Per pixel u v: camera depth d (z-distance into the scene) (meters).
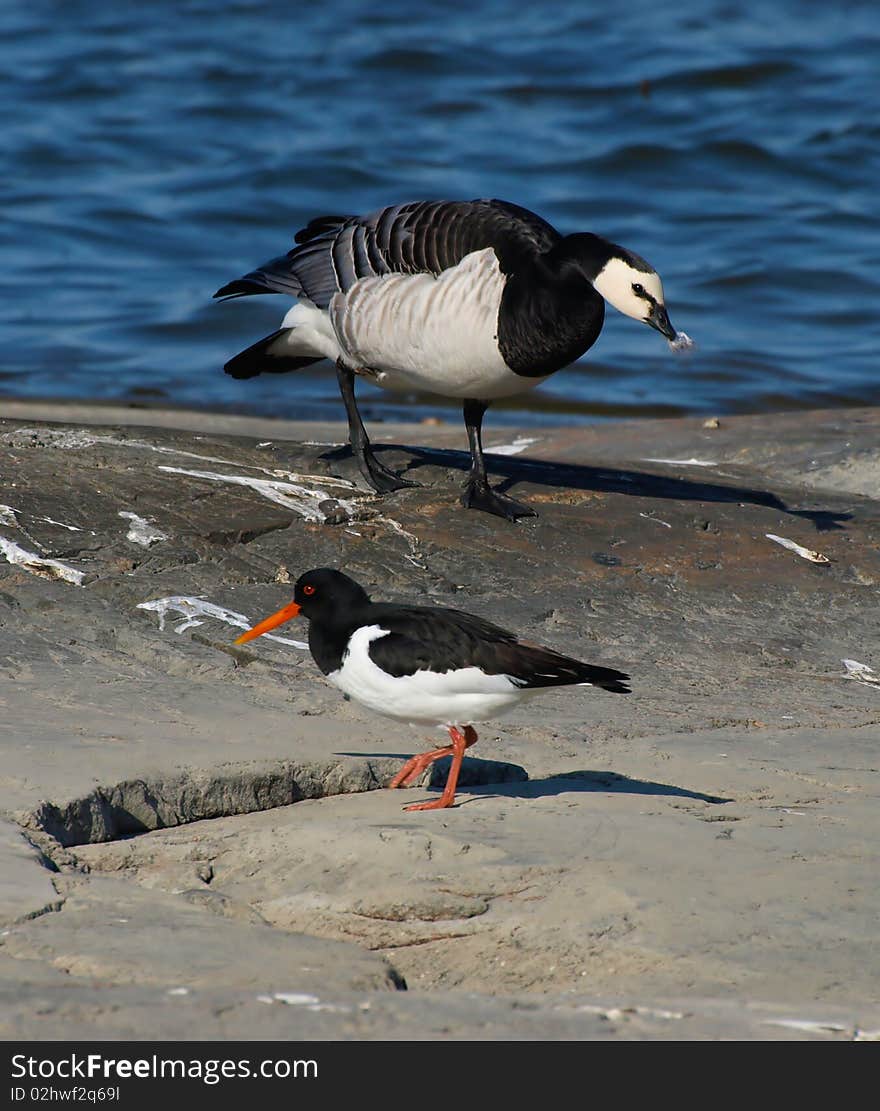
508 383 14.48
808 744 10.73
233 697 10.86
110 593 12.55
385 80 46.91
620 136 42.34
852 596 14.30
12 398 25.16
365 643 9.09
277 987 6.57
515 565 14.07
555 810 9.04
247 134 41.97
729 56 48.50
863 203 37.94
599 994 6.74
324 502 14.90
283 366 16.56
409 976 7.34
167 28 52.88
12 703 10.28
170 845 8.55
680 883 7.84
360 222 14.96
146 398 26.11
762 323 31.41
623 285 13.66
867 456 19.03
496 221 14.21
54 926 7.11
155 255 34.00
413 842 8.28
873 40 50.22
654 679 12.19
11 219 35.47
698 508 16.03
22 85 45.62
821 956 7.05
